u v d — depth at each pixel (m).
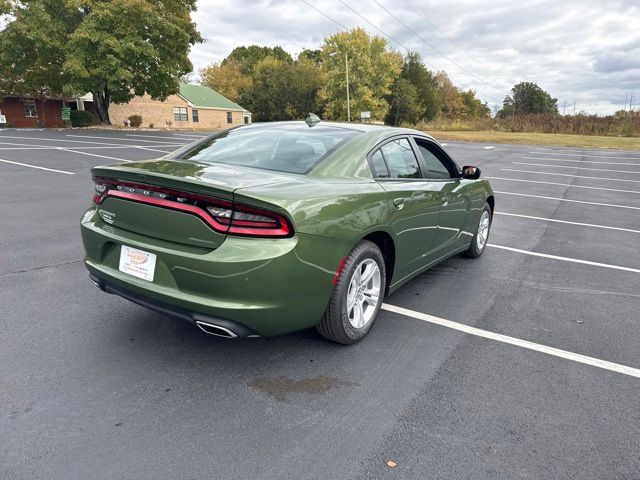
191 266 2.23
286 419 2.17
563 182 12.65
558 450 2.03
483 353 2.90
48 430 2.01
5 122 29.91
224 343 2.87
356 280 2.83
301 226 2.29
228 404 2.26
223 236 2.22
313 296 2.46
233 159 2.96
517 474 1.87
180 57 32.91
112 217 2.62
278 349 2.83
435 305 3.66
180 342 2.87
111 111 39.06
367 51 54.22
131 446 1.94
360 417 2.21
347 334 2.80
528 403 2.38
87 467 1.80
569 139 33.00
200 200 2.25
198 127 46.72
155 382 2.42
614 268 4.88
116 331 2.97
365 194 2.75
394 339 3.04
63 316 3.16
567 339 3.15
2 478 1.73
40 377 2.41
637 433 2.17
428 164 3.76
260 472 1.82
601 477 1.88
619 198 10.10
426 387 2.49
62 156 13.65
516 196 10.02
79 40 27.69
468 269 4.65
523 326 3.33
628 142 30.62
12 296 3.47
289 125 3.46
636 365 2.83
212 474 1.80
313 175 2.71
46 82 31.02
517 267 4.79
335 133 3.20
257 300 2.23
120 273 2.56
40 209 6.62
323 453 1.95
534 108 110.19
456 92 82.94
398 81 61.94
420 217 3.36
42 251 4.65
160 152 15.83
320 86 60.53
